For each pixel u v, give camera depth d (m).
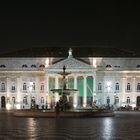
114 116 78.56
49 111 73.44
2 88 152.88
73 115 70.19
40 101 150.38
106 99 152.38
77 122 56.09
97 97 151.75
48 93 148.00
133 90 152.50
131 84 153.00
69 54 148.38
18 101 151.12
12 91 152.38
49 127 46.03
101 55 155.25
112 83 152.88
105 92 152.50
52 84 149.12
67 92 78.25
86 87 148.88
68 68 147.00
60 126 47.78
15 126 47.50
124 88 152.62
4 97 152.75
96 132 39.91
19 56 153.62
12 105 151.00
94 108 91.06
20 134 36.72
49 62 154.00
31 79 151.88
